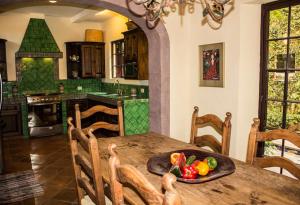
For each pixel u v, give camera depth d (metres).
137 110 4.82
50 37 6.52
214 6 2.65
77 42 6.65
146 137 2.70
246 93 3.17
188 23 3.92
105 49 7.08
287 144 2.89
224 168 1.76
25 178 3.75
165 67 3.84
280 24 2.87
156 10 2.80
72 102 6.52
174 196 0.79
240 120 3.18
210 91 3.61
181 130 4.08
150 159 1.94
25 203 3.04
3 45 5.90
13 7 5.44
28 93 6.42
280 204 1.31
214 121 2.39
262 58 3.08
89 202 2.15
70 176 3.82
